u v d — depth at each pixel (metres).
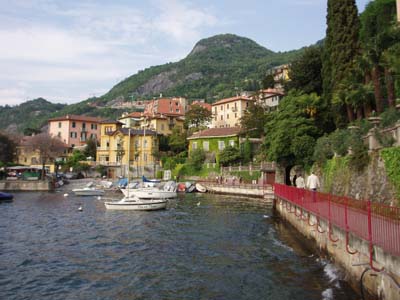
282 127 42.03
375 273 10.23
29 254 19.78
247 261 17.62
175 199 54.62
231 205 45.41
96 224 30.39
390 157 16.58
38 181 70.19
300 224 22.73
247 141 72.94
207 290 13.69
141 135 96.19
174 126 107.06
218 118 114.44
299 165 43.34
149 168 91.44
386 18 34.50
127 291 13.80
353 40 36.47
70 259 18.67
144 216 35.31
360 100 32.06
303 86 52.53
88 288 14.23
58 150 80.62
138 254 19.64
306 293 12.68
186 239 23.61
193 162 79.75
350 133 24.28
